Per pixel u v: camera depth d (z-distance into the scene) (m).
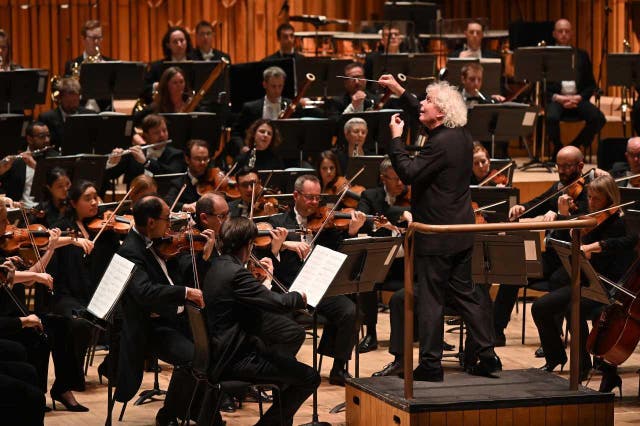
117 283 8.02
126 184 14.07
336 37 18.16
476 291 8.46
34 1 19.00
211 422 7.82
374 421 8.20
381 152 14.34
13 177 13.04
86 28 16.02
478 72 15.09
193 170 12.53
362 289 9.08
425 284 8.20
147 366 10.45
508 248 9.35
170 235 9.00
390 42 16.92
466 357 9.12
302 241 10.22
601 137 17.48
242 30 19.78
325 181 12.58
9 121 13.06
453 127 8.06
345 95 15.59
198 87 15.27
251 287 7.91
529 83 16.09
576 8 19.86
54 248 9.48
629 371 10.55
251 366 7.88
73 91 14.14
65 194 11.20
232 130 15.06
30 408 7.62
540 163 16.12
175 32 16.03
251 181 11.44
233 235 8.12
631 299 9.18
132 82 14.95
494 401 7.82
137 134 14.41
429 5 18.77
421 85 15.23
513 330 12.23
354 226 10.53
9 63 15.91
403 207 11.41
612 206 10.23
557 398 7.95
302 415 9.16
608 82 15.91
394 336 9.99
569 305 10.12
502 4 20.50
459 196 8.05
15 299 8.51
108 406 8.45
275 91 14.95
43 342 8.89
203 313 7.70
